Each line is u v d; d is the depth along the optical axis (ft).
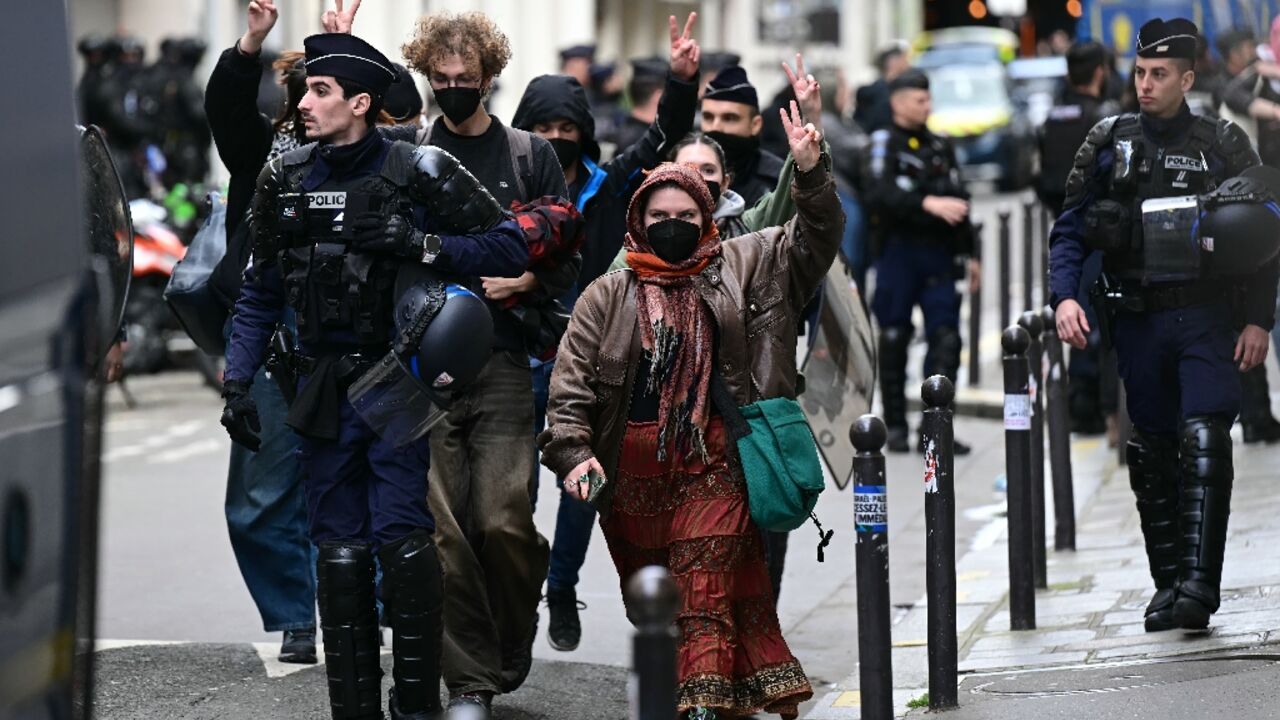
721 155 53.01
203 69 202.69
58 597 24.86
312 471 43.68
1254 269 51.52
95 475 26.43
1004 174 269.03
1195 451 52.06
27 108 24.34
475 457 47.19
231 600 66.49
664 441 41.73
